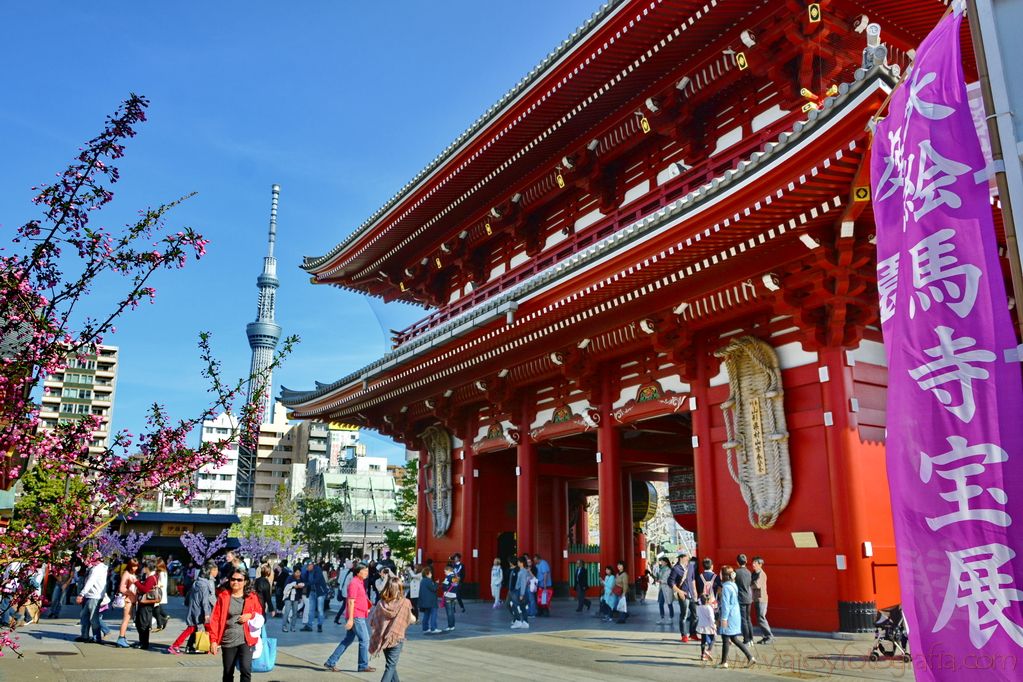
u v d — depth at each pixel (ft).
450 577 77.61
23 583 25.80
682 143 88.22
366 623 52.47
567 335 91.30
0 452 25.14
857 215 57.36
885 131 27.20
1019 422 20.67
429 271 139.85
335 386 130.11
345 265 145.79
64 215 25.14
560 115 94.22
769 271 66.59
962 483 21.30
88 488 26.71
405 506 243.81
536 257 107.45
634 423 92.84
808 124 52.24
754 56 75.46
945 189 23.44
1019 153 22.45
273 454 526.16
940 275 23.00
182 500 29.27
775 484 69.77
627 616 85.87
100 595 67.72
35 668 49.42
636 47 80.74
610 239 74.13
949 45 24.82
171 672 50.08
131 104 25.89
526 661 54.80
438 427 128.67
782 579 68.54
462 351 98.84
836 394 66.33
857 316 66.95
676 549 252.83
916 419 22.81
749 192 57.98
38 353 24.26
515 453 125.49
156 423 28.99
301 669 52.70
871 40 49.32
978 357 21.74
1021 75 22.98
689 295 74.74
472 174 109.19
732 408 75.15
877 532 64.85
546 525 124.26
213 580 63.00
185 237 26.53
